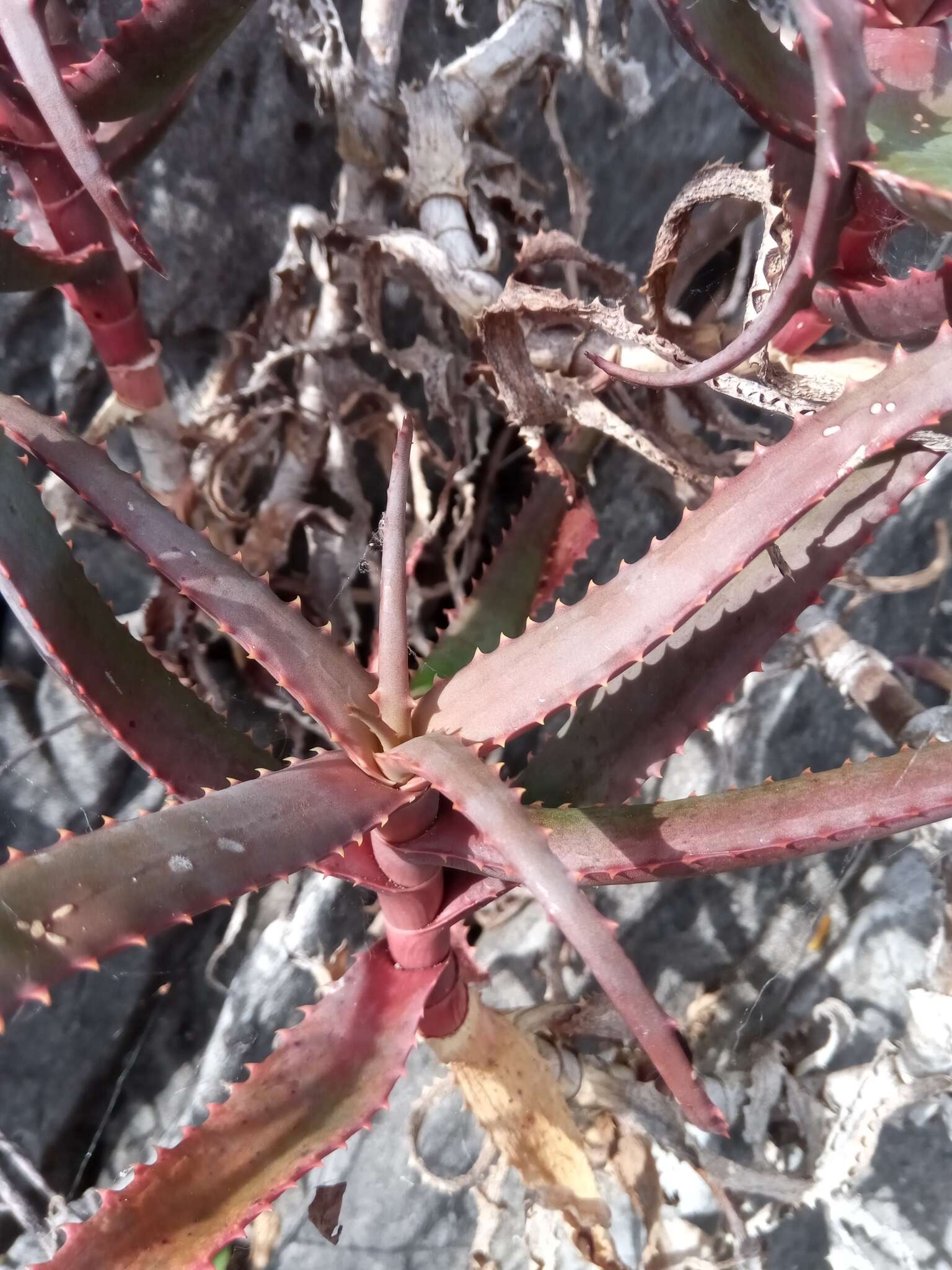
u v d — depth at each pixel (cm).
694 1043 49
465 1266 45
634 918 52
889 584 48
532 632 28
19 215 43
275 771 29
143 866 23
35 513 27
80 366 48
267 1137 29
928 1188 45
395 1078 31
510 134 46
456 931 37
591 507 45
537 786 33
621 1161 43
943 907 48
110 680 29
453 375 45
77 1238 26
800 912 52
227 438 46
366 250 41
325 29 39
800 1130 46
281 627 28
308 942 47
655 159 48
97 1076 49
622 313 33
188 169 43
